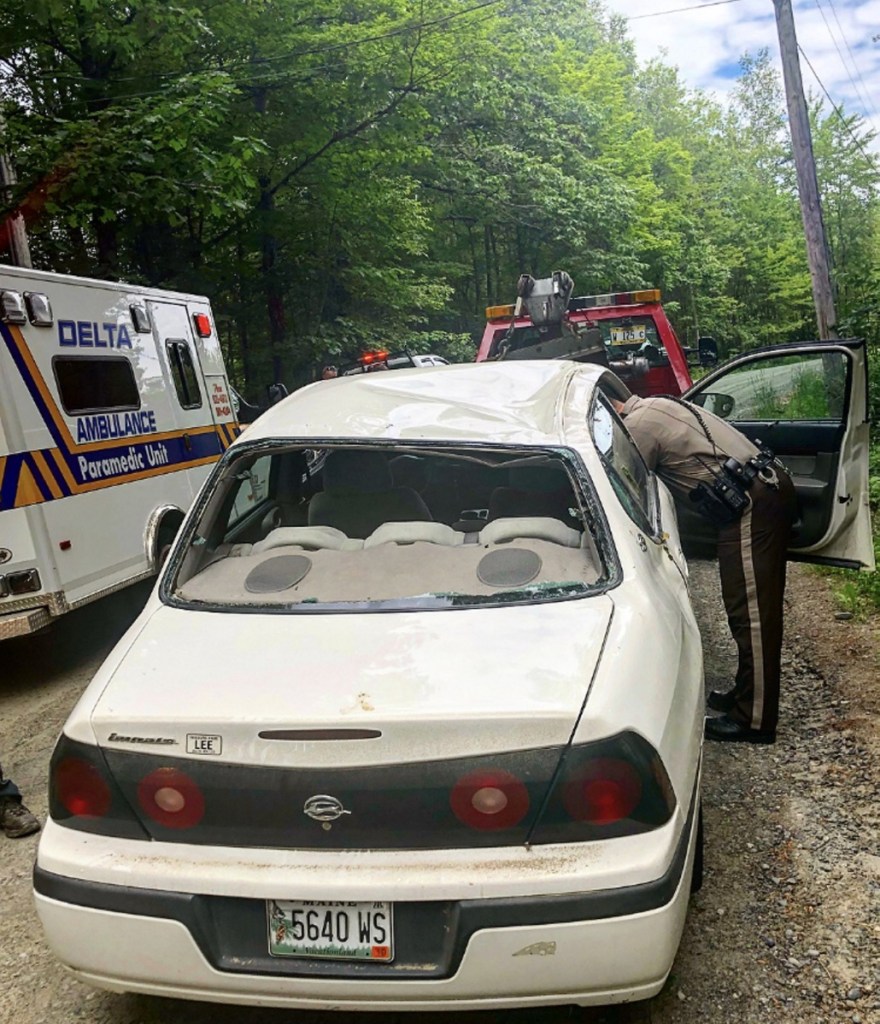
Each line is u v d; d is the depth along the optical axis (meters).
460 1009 2.14
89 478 6.33
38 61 12.02
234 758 2.19
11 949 3.10
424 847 2.14
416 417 3.25
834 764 3.92
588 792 2.11
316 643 2.49
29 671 6.47
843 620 5.61
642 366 9.17
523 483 3.39
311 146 15.05
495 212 24.17
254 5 12.91
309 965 2.14
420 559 2.90
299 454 4.04
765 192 49.44
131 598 7.56
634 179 30.97
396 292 18.42
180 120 10.33
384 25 14.41
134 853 2.24
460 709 2.14
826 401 5.23
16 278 5.79
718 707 4.48
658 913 2.09
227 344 19.22
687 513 5.36
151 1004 2.78
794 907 3.00
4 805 3.88
